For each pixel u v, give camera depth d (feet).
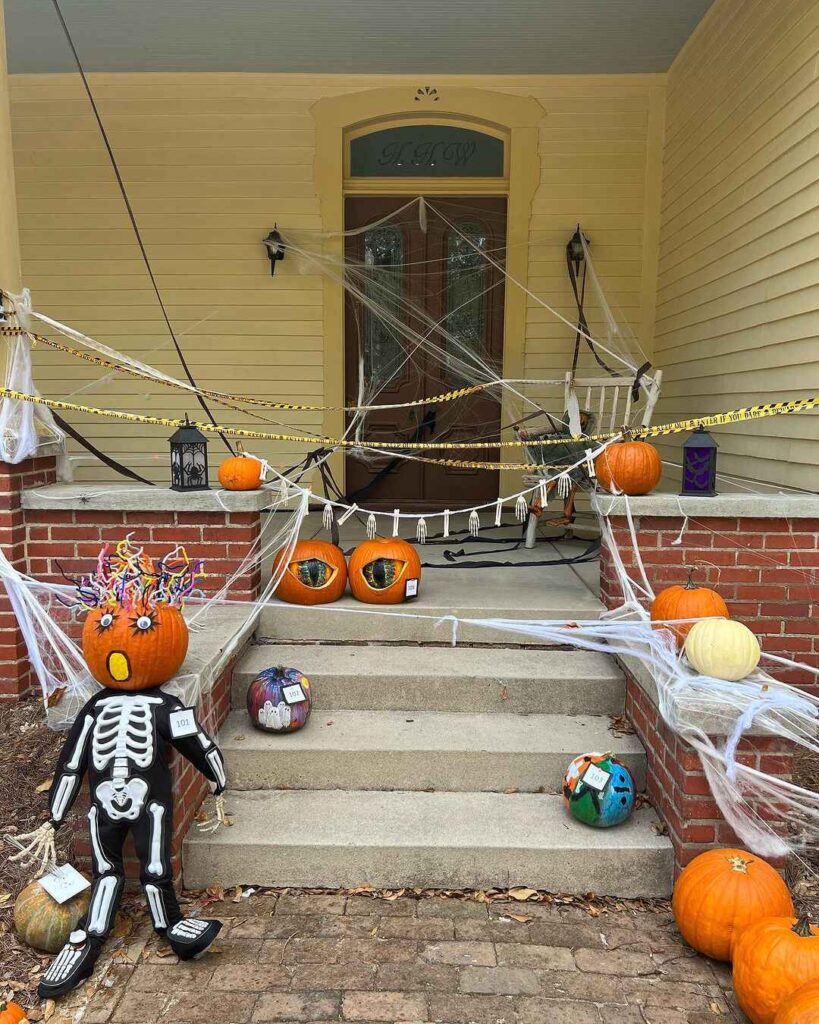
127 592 8.19
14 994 7.58
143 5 16.37
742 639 8.86
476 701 11.25
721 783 8.59
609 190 20.11
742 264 15.19
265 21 17.06
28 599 11.89
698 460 11.84
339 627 12.43
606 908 8.89
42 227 20.36
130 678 8.09
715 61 16.43
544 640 12.33
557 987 7.69
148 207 20.31
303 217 20.27
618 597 11.94
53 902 8.16
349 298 20.92
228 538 12.10
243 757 10.14
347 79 19.84
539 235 20.29
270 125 19.99
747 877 7.93
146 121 20.01
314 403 20.86
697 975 7.89
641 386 16.24
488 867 9.09
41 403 12.19
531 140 19.97
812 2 12.41
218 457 21.11
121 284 20.54
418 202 20.58
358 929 8.48
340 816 9.62
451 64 19.16
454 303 20.99
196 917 8.63
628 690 11.07
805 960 6.88
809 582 11.73
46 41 18.01
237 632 10.84
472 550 16.72
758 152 14.42
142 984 7.68
